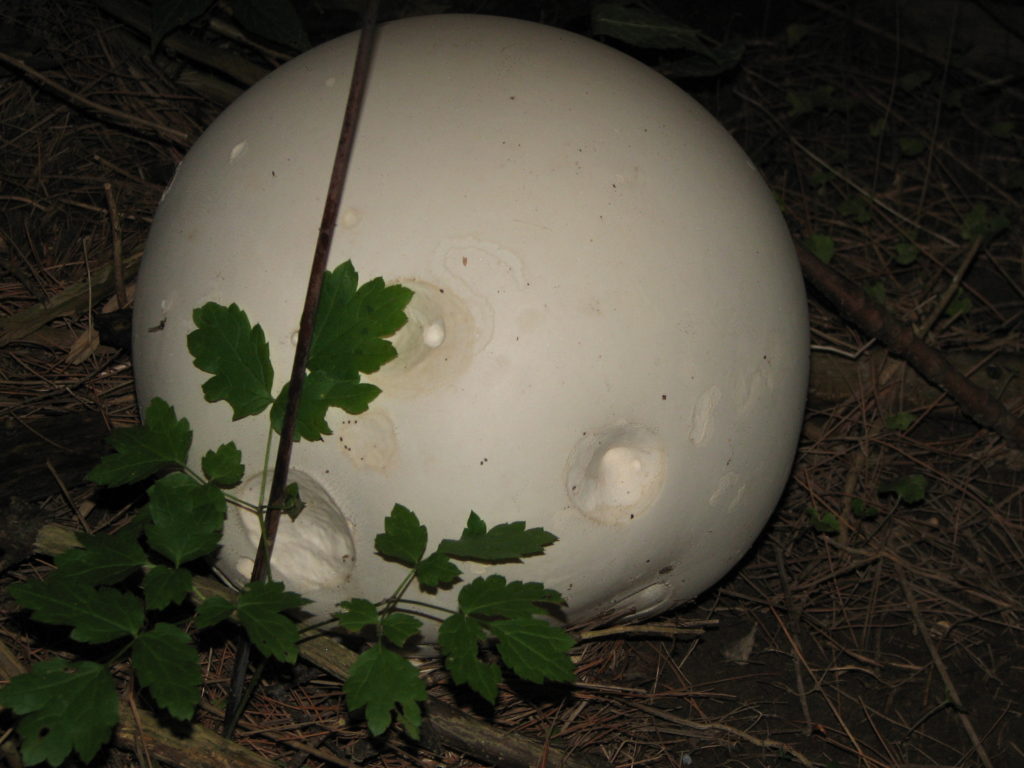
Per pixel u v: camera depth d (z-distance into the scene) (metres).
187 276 0.65
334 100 0.66
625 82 0.68
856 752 0.79
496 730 0.71
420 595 0.65
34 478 0.81
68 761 0.67
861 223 1.15
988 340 1.05
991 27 1.39
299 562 0.66
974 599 0.89
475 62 0.67
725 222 0.67
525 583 0.60
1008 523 0.93
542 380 0.61
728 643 0.84
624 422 0.63
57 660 0.56
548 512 0.63
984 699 0.83
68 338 0.89
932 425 1.00
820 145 1.24
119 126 1.05
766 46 1.34
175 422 0.62
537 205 0.62
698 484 0.66
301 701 0.74
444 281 0.61
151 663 0.56
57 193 1.00
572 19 1.23
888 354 1.00
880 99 1.30
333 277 0.60
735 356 0.66
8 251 0.96
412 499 0.62
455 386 0.61
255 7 0.98
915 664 0.85
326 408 0.60
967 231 1.11
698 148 0.68
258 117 0.67
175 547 0.59
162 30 0.98
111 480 0.61
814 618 0.86
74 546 0.72
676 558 0.69
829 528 0.89
